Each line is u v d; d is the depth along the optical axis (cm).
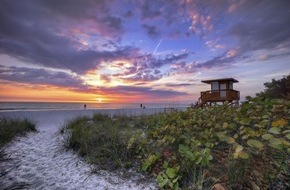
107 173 384
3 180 339
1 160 430
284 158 262
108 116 1079
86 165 425
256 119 389
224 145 389
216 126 407
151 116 893
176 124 530
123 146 486
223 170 305
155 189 313
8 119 873
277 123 299
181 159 365
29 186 323
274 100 412
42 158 472
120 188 324
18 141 620
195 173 312
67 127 798
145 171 378
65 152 518
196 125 479
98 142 529
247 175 271
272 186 240
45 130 861
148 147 455
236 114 443
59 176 371
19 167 402
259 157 292
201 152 319
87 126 699
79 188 323
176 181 304
